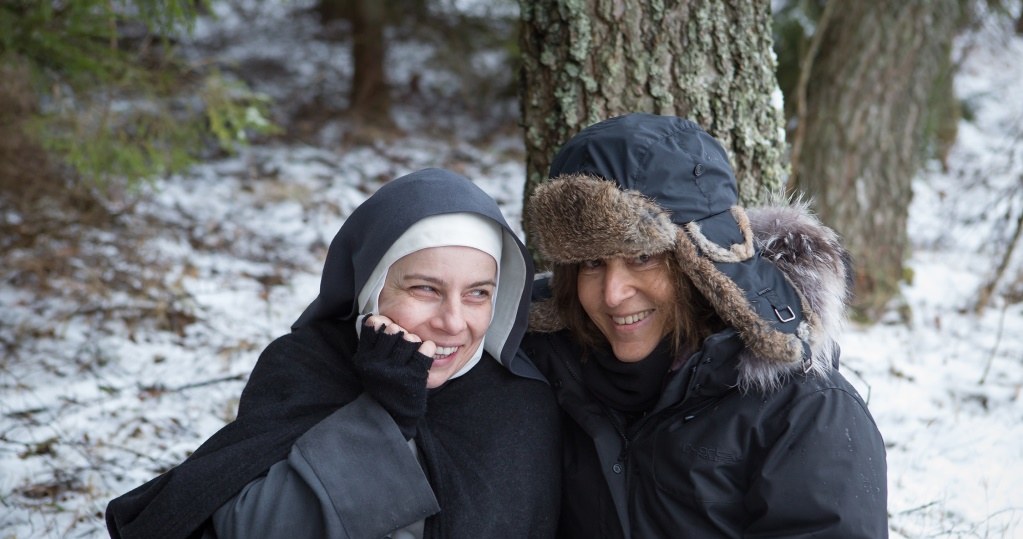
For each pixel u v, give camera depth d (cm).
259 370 198
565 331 202
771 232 179
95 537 268
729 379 172
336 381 191
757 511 170
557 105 239
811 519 163
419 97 973
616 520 188
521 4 244
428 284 178
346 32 1025
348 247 189
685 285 176
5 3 486
